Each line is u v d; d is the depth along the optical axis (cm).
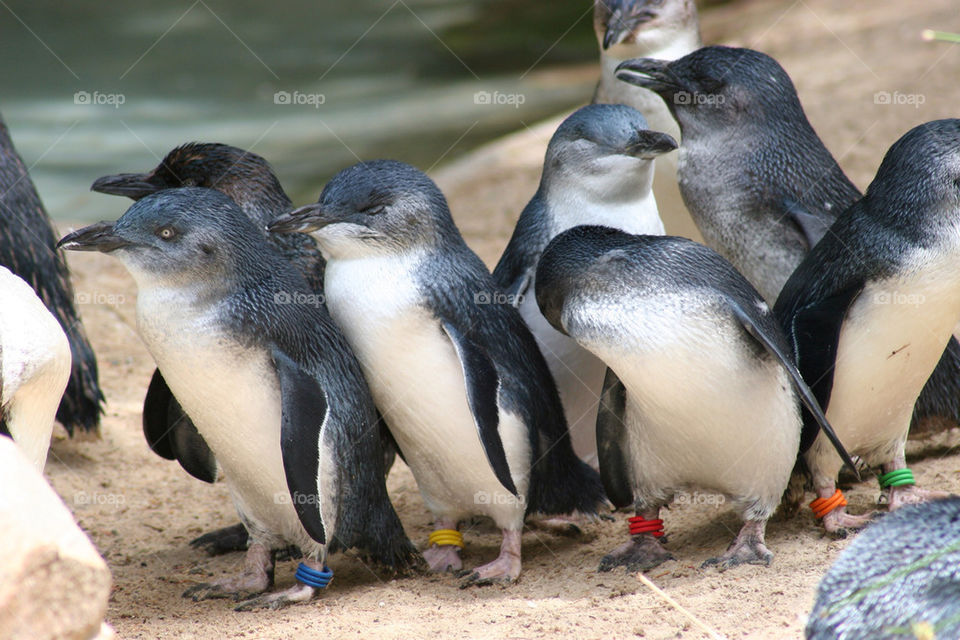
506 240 1655
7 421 594
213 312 711
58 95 2867
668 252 709
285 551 875
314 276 889
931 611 435
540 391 818
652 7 1164
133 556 878
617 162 895
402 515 959
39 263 1056
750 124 956
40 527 425
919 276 720
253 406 722
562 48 3200
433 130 2450
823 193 955
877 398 757
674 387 702
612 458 782
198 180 882
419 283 769
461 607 723
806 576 697
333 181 780
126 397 1236
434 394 775
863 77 2078
